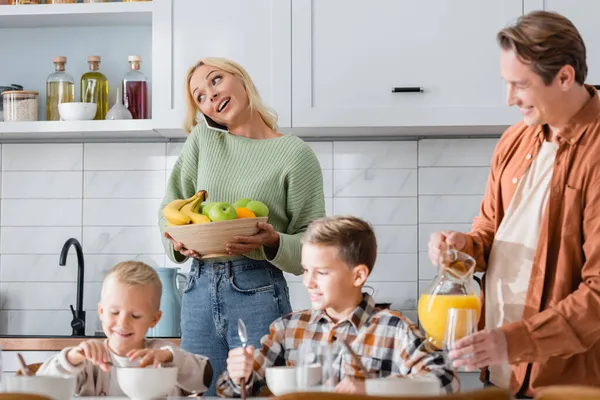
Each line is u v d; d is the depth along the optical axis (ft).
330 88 10.04
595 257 5.58
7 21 11.02
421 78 10.00
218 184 7.68
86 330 11.23
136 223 11.30
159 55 10.23
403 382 4.26
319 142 11.18
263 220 7.10
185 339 7.57
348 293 6.03
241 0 10.14
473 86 9.98
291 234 7.70
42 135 10.98
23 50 11.42
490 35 9.98
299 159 7.66
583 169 5.76
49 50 11.40
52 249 11.35
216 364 7.47
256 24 10.11
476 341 5.06
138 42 11.35
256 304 7.39
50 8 10.60
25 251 11.39
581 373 5.76
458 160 11.10
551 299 5.85
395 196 11.12
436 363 5.45
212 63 7.77
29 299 11.35
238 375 5.10
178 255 7.77
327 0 10.05
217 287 7.41
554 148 6.05
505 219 6.16
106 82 10.98
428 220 11.12
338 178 11.17
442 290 5.66
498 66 9.96
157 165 11.32
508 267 6.07
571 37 5.64
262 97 10.07
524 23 5.70
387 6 10.01
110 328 5.82
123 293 5.80
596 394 3.55
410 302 11.06
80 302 10.81
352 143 11.17
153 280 5.93
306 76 10.05
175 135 10.96
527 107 5.82
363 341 5.92
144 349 5.65
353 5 10.03
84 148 11.38
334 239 5.98
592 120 5.81
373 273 11.11
